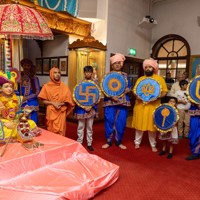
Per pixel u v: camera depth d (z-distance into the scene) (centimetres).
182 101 481
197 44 677
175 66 746
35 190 186
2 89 246
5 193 178
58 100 335
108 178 241
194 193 245
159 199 230
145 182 266
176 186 259
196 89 333
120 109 391
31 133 235
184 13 702
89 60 639
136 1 715
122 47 680
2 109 242
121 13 664
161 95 369
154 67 380
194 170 307
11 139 235
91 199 221
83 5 618
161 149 397
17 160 200
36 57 730
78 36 621
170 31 741
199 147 349
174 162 336
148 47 790
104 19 620
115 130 399
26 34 211
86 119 385
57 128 338
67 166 229
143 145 419
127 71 729
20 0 464
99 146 403
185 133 492
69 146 241
